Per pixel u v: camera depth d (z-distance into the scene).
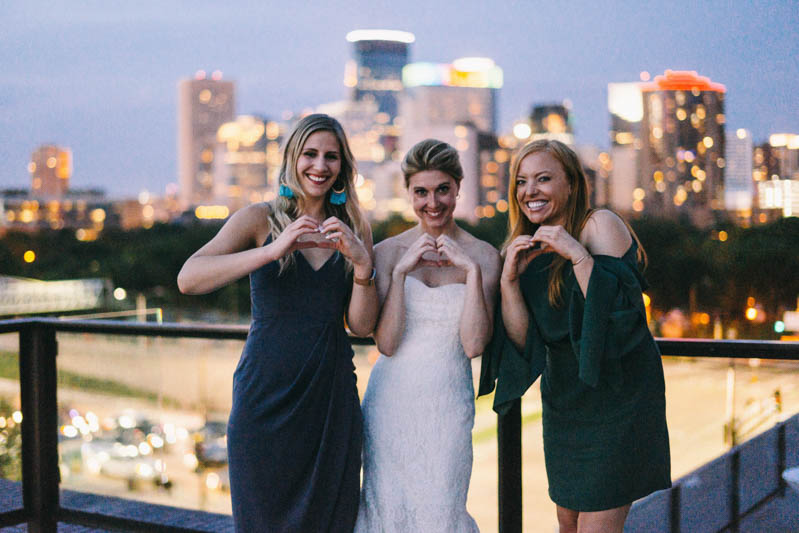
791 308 55.09
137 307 58.66
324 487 2.18
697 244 60.03
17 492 3.30
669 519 2.74
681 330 55.44
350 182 2.31
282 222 2.22
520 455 2.52
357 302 2.19
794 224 58.75
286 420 2.15
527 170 2.18
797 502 2.51
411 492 2.28
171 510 3.28
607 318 1.97
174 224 101.12
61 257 95.06
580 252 2.02
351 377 2.27
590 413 2.08
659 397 2.08
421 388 2.28
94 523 3.16
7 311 41.50
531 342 2.19
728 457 2.59
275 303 2.19
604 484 2.05
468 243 2.41
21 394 3.18
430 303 2.30
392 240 2.44
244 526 2.18
